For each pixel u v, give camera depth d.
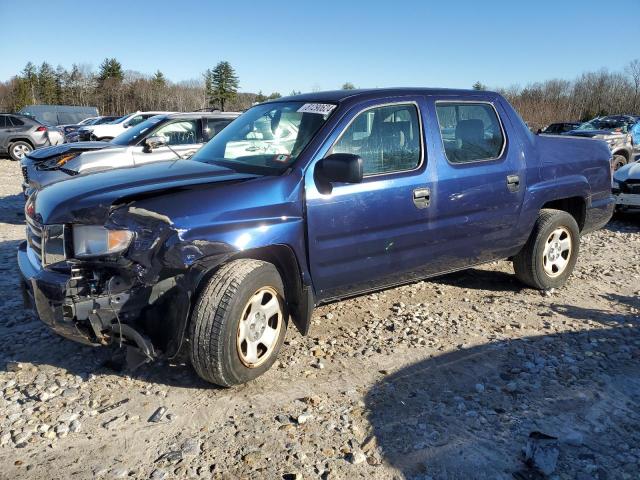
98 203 3.21
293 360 3.89
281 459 2.82
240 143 4.29
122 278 3.20
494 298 5.22
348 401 3.37
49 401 3.34
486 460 2.84
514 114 5.00
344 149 3.92
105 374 3.67
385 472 2.74
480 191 4.57
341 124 3.93
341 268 3.94
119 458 2.82
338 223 3.82
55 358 3.89
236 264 3.42
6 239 7.55
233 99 79.50
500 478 2.71
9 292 5.25
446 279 5.79
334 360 3.90
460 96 4.65
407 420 3.17
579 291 5.48
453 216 4.44
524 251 5.22
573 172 5.33
